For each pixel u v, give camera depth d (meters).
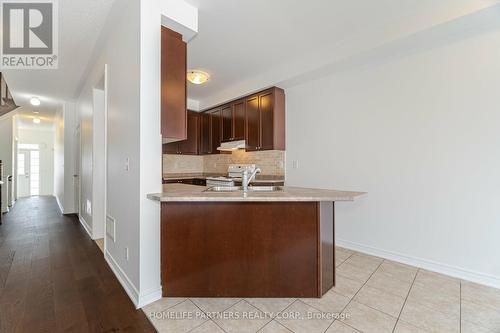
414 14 2.32
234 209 1.99
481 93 2.29
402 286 2.22
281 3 2.22
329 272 2.14
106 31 2.59
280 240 1.98
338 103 3.32
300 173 3.76
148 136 1.94
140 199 1.90
